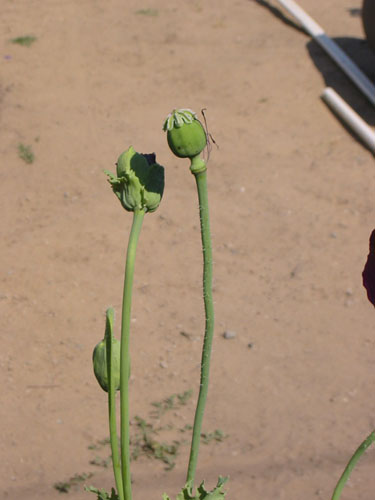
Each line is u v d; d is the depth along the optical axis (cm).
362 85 335
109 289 232
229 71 354
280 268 241
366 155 300
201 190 65
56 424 186
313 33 379
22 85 336
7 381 197
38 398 193
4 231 254
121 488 72
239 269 241
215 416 189
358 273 239
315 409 190
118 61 360
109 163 289
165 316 221
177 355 208
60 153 293
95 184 278
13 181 277
